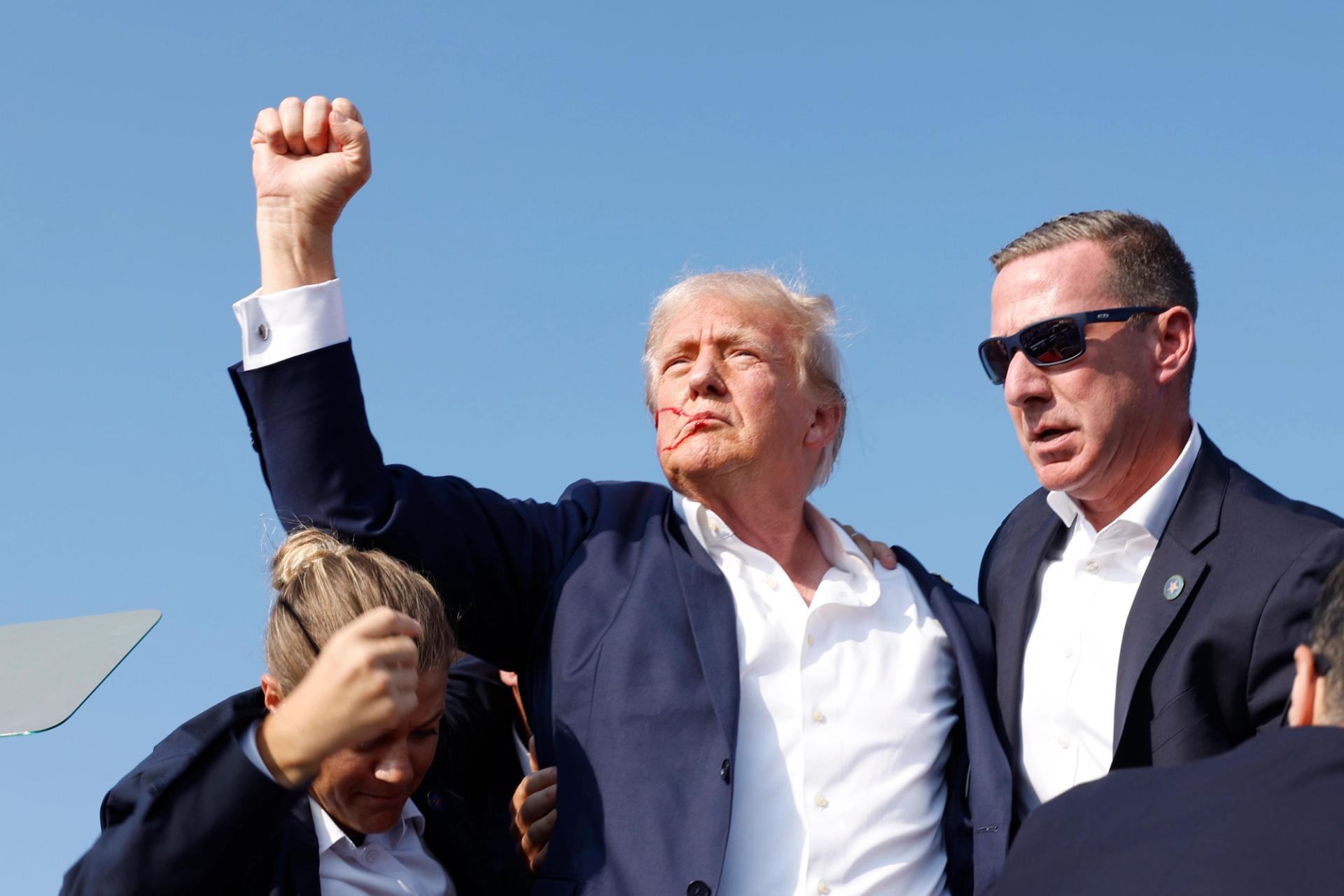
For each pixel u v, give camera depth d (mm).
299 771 2668
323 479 3525
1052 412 3953
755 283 4117
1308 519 3635
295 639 3186
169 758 2990
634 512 4043
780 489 3988
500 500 3904
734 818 3541
